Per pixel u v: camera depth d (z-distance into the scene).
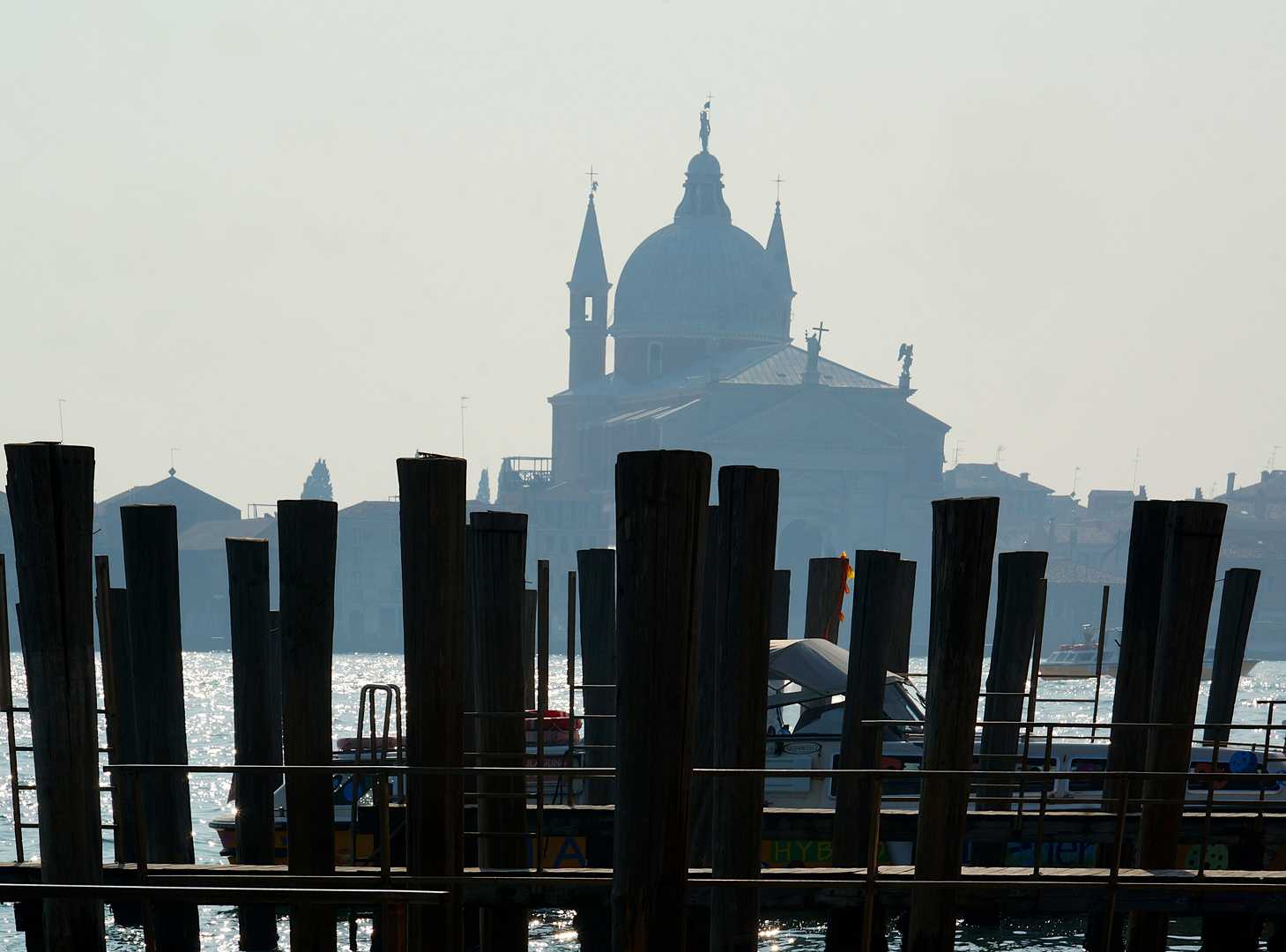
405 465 34.75
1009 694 54.22
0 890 29.28
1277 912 40.34
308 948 43.03
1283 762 58.25
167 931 50.78
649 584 29.91
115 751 46.16
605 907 39.12
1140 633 50.22
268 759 50.72
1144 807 44.22
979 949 56.84
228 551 50.84
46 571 33.91
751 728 37.41
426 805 35.66
